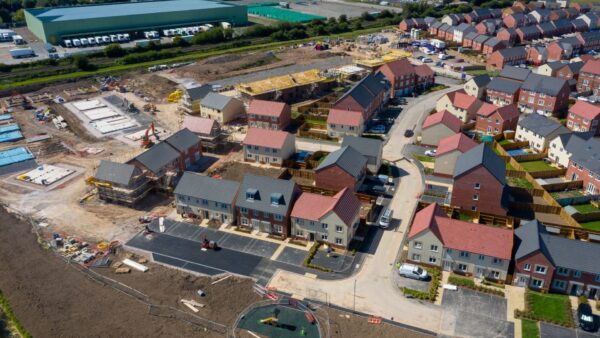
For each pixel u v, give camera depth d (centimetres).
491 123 12131
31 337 6103
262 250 7850
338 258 7612
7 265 7525
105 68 18662
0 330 6288
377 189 9525
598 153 9438
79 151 11506
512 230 7219
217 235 8262
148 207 9194
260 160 10844
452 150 9775
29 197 9550
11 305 6688
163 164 9675
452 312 6481
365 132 12350
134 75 17638
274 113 12325
